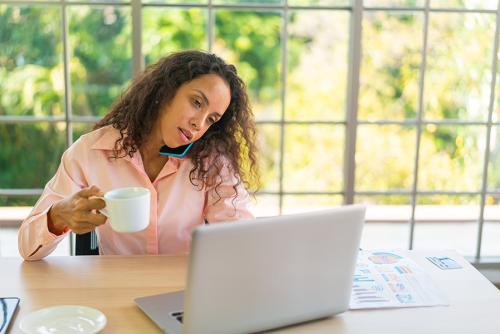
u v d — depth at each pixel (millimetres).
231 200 1831
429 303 1392
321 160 5516
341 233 1223
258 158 1916
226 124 1846
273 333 1239
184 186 1810
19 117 2596
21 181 5168
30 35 4969
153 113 1741
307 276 1220
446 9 2584
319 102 5598
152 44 5371
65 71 2574
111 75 5281
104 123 1856
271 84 5672
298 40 5504
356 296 1415
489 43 3777
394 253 1692
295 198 5410
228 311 1151
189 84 1666
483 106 3834
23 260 1588
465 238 3809
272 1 5457
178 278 1498
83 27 5168
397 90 5000
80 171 1738
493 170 3533
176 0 2574
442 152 4395
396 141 4977
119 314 1311
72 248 2764
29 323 1230
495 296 1438
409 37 4922
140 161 1770
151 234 1770
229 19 5484
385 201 4914
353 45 2559
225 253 1101
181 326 1240
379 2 4836
